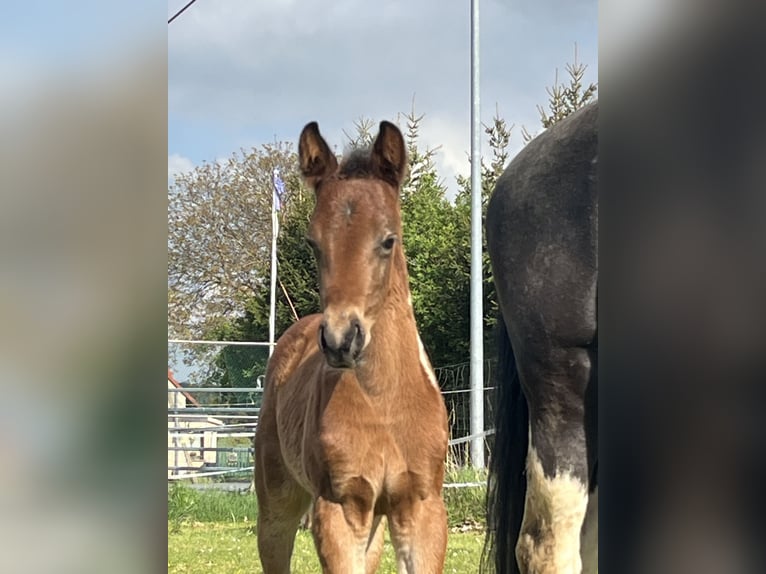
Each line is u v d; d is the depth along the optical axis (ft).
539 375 9.17
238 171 89.45
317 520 11.66
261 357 67.77
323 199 11.05
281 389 14.69
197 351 85.92
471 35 35.35
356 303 10.50
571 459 8.98
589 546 9.11
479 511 27.27
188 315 87.25
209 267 88.17
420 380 11.79
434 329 49.52
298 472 13.28
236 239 88.69
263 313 61.16
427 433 11.61
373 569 13.64
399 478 11.58
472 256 34.17
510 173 9.81
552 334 9.00
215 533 28.17
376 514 12.24
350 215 10.78
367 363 11.31
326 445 11.44
